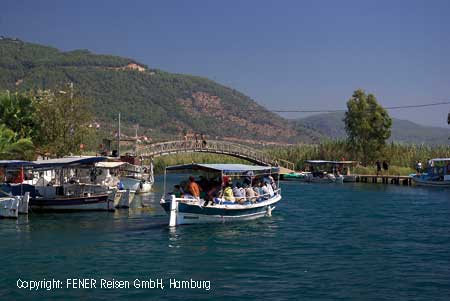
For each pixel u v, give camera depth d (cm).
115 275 1900
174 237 2641
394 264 2094
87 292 1698
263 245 2464
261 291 1716
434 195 5462
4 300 1620
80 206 3672
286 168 9988
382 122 8969
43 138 5591
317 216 3588
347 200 4875
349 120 9094
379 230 2959
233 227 2970
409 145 9438
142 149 8031
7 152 4994
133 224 3092
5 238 2614
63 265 2044
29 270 1966
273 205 3634
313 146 10631
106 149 6956
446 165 6838
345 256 2238
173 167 3041
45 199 3619
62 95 5794
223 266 2042
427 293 1705
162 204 2906
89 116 5797
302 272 1956
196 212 2898
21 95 5972
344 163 8731
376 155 8975
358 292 1711
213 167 3011
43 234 2730
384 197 5216
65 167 3800
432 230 2969
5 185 3697
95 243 2481
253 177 3525
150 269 1988
